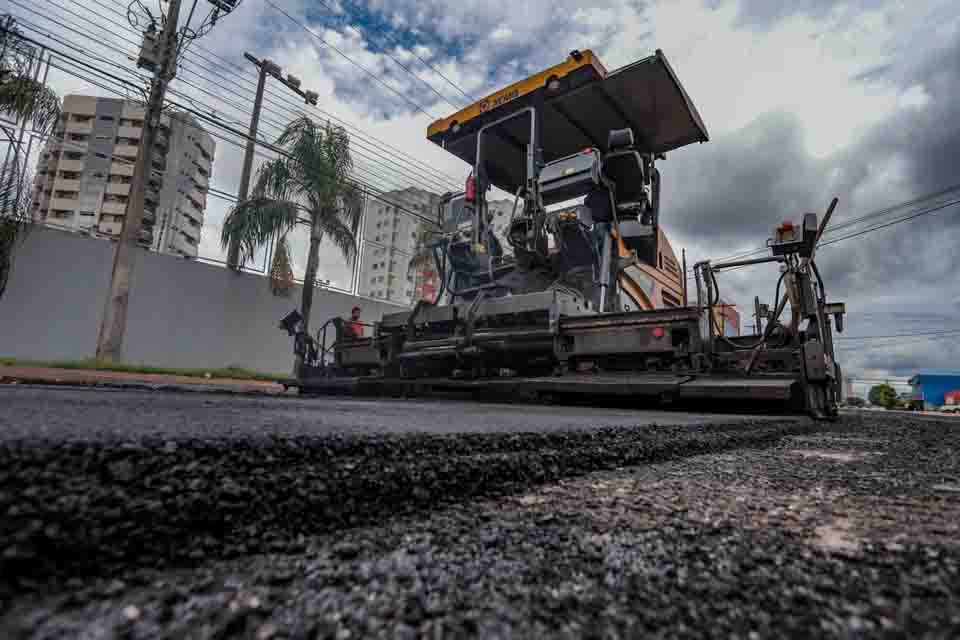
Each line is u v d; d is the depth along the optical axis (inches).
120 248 402.6
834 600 20.4
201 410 59.4
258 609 18.8
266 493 28.5
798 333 160.4
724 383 145.9
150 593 19.5
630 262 227.6
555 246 231.9
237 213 506.6
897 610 19.3
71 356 423.5
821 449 84.1
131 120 1915.6
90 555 20.6
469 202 242.1
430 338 231.8
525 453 49.6
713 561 25.6
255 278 525.3
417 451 40.8
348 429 43.3
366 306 623.2
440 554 26.4
